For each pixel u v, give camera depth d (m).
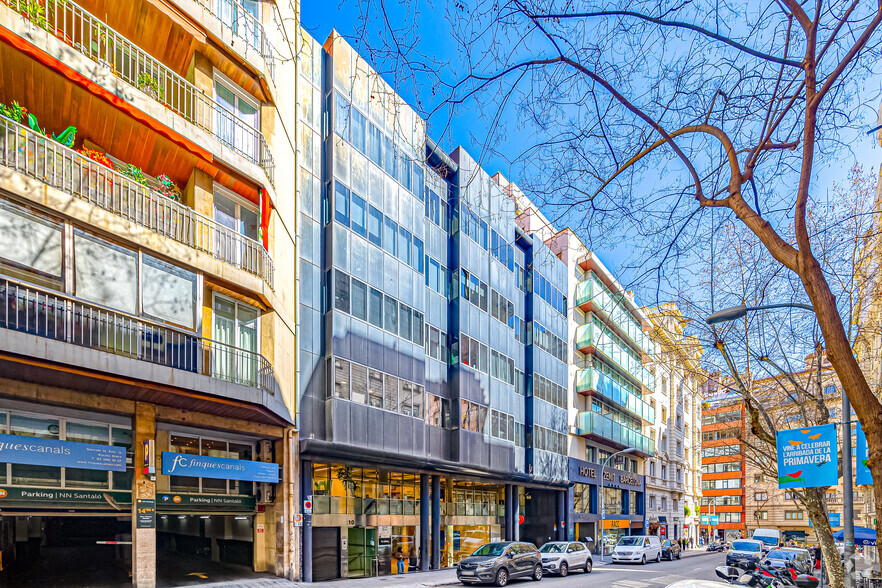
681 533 56.88
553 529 34.31
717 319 9.62
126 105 12.54
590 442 39.78
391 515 21.80
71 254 11.47
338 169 20.11
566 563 23.77
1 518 11.84
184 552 15.75
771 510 63.75
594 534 38.72
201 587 14.02
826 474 9.88
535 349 33.19
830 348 4.58
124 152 14.11
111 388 12.16
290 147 18.55
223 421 15.20
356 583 17.84
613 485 41.31
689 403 64.50
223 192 15.82
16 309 10.17
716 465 70.38
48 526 12.54
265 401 14.81
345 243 19.98
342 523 19.41
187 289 13.68
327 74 20.67
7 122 11.09
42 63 11.22
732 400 26.23
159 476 13.98
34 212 10.94
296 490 17.22
